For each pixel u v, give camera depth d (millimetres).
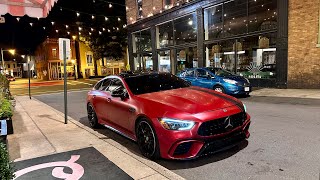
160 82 5844
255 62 14633
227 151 4715
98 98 6750
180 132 3965
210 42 17156
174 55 20625
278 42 13172
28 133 6793
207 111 4102
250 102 10102
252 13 14516
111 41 43438
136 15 24578
